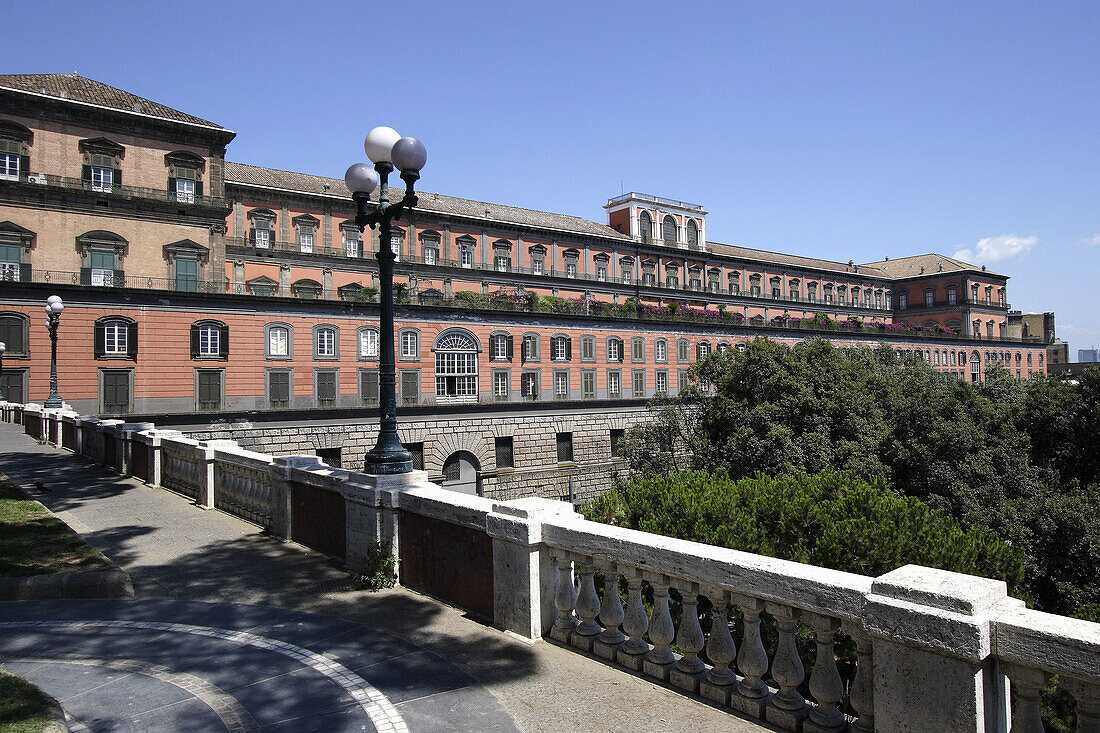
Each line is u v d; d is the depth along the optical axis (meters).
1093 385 31.72
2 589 7.50
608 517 18.67
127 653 6.09
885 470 29.12
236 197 48.38
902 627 3.84
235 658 5.97
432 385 44.12
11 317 32.84
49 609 7.25
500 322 47.62
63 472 16.89
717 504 16.83
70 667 5.78
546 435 47.47
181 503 13.12
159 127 40.44
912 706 3.83
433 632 6.57
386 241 9.20
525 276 61.88
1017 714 3.73
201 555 9.49
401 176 9.10
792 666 4.68
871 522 15.95
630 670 5.67
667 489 19.03
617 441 51.41
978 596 3.70
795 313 85.69
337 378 40.94
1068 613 24.19
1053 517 25.22
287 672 5.68
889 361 57.72
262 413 37.00
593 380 52.47
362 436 39.91
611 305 55.97
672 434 38.69
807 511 17.00
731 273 80.25
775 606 4.75
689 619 5.32
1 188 35.59
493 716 4.90
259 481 11.32
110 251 38.56
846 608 4.22
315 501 9.79
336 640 6.39
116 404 34.91
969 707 3.60
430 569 7.71
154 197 40.12
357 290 52.62
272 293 48.91
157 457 14.88
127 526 11.24
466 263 59.41
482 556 6.99
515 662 5.85
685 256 75.69
